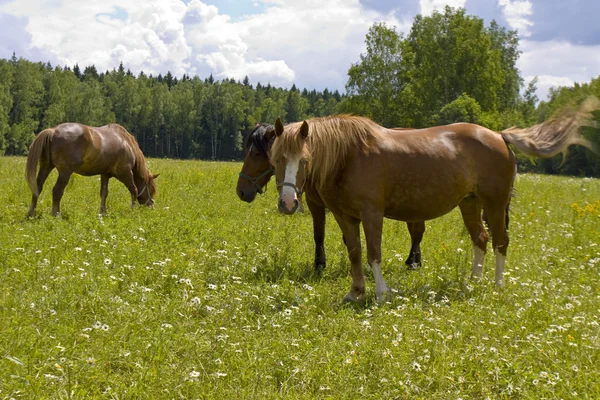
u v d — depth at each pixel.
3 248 7.28
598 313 5.54
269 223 10.82
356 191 6.18
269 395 3.85
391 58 56.09
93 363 4.06
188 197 14.48
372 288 6.97
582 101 7.48
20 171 19.30
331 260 8.27
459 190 6.67
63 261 6.62
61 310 5.21
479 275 7.17
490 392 3.96
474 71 50.00
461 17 50.38
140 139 103.19
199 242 8.71
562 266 7.79
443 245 8.96
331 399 3.77
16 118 80.62
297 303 6.00
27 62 82.88
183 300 5.61
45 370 3.95
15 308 5.11
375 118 56.44
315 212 7.77
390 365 4.24
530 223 10.98
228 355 4.43
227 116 104.38
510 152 7.09
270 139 8.45
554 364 4.22
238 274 7.10
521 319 5.34
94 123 91.69
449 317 5.66
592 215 11.12
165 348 4.41
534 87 61.09
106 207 12.62
